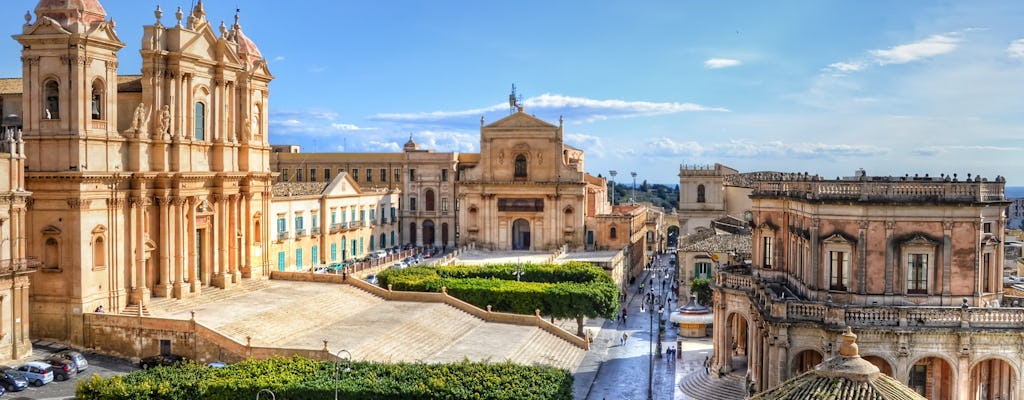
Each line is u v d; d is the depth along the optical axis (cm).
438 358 6131
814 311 4794
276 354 5472
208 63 7400
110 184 6306
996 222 5006
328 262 11356
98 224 6194
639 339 7956
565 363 6744
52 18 5969
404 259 12000
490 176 13112
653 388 6166
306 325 6600
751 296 5522
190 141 7125
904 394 2528
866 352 4659
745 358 6531
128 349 5922
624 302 10369
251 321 6331
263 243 8431
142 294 6600
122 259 6475
